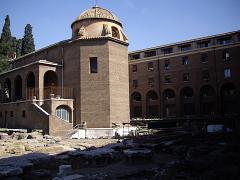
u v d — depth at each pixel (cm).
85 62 3841
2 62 5938
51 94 3597
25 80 4009
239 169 994
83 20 4038
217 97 5566
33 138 2803
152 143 2383
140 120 5447
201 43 5953
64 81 4022
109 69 3816
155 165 1561
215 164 1169
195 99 5800
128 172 1346
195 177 1056
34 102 3572
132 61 6662
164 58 6272
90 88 3791
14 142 2308
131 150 1700
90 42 3872
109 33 3903
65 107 3725
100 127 3700
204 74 5772
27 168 1155
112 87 3816
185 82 5959
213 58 5703
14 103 3916
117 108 3844
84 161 1563
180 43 6116
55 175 1291
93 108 3753
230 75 5497
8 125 4016
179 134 3072
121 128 3762
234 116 4897
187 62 6006
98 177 1198
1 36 7594
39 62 3772
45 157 1471
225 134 2798
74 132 3409
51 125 3241
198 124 4559
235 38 5519
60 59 4100
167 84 6159
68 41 4078
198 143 2302
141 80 6488
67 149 2014
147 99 6400
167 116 6119
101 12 4144
